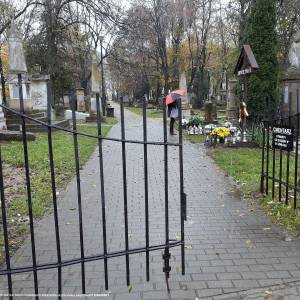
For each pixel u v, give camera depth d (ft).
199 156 35.37
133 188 23.48
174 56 146.82
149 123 77.41
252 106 49.44
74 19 95.25
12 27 53.26
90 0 82.48
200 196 21.65
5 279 11.92
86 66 123.54
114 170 29.04
